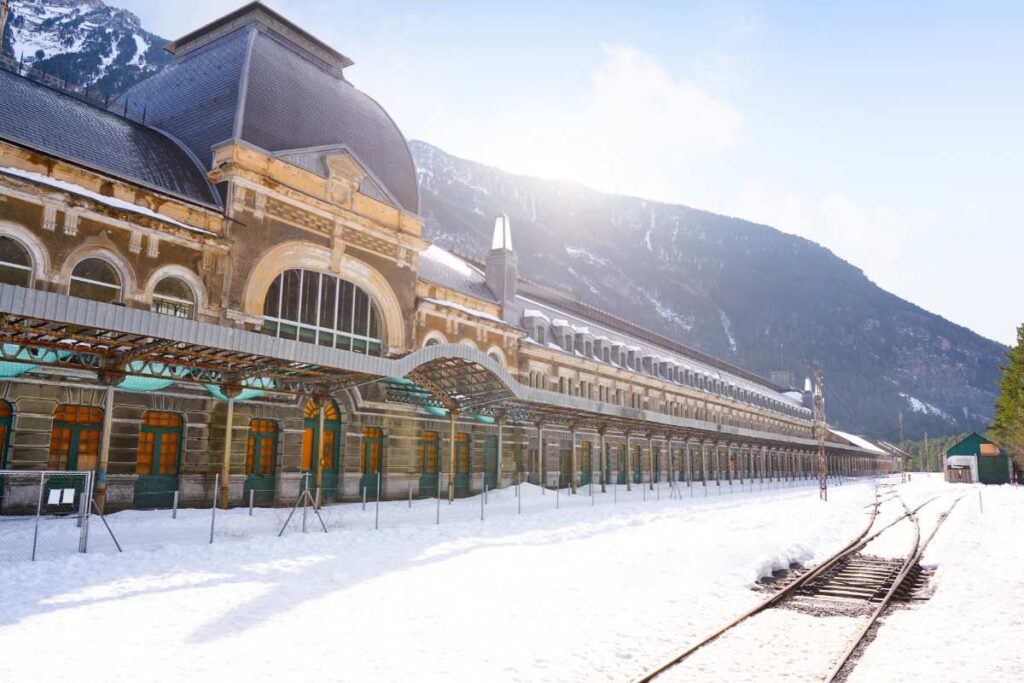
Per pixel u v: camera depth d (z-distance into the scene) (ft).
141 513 72.84
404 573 51.31
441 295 122.31
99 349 60.44
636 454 196.95
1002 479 301.22
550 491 130.93
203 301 83.20
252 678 27.76
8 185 67.36
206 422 83.51
